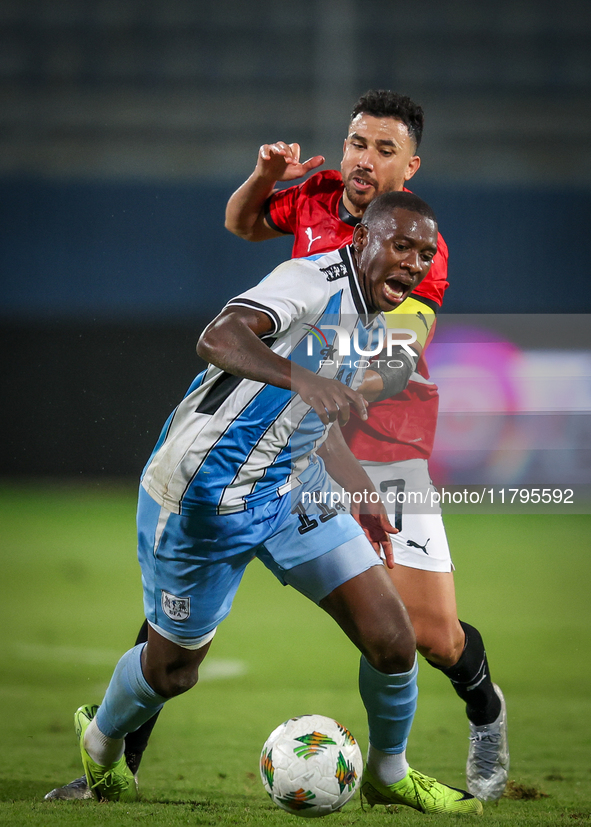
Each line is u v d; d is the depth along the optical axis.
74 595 27.83
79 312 53.72
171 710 17.16
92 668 20.00
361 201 14.39
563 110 71.81
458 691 13.00
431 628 12.71
